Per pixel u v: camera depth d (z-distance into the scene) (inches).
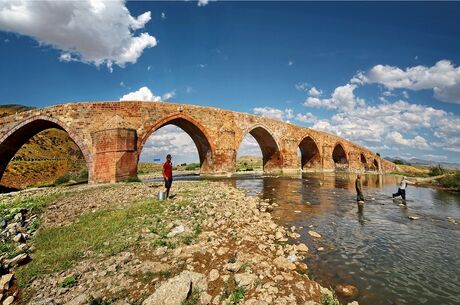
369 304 251.0
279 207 684.7
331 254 372.2
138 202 570.6
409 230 506.3
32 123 1240.2
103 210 508.1
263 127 1834.4
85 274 268.2
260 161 4589.1
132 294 233.3
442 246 418.9
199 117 1510.8
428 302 257.1
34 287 253.0
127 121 1259.8
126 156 1125.1
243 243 358.9
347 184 1312.7
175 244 338.3
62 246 341.4
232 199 671.1
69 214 490.9
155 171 2886.3
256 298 224.4
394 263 348.5
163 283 241.9
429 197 983.6
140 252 316.2
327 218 580.7
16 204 572.7
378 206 749.9
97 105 1216.2
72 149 3427.7
